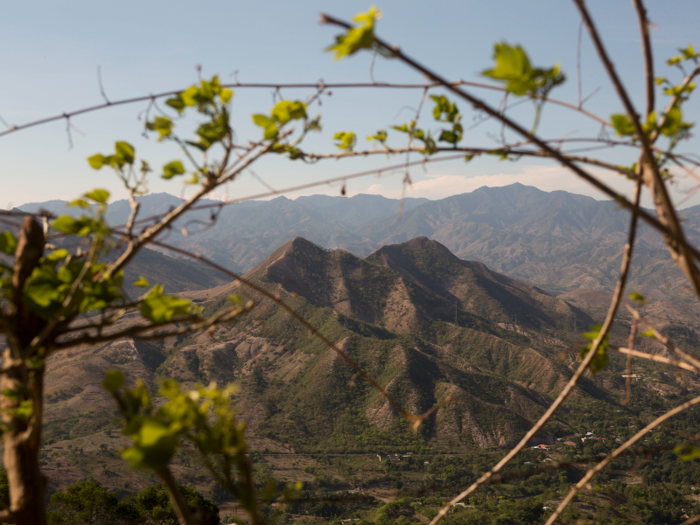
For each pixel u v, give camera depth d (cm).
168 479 119
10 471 142
